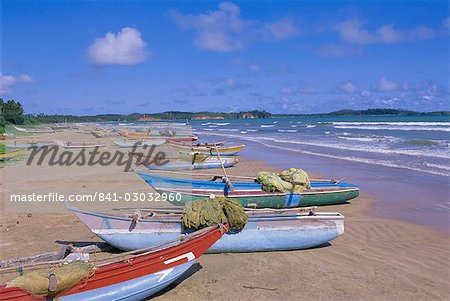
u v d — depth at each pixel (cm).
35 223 1074
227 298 655
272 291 677
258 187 1199
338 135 4297
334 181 1301
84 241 925
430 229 991
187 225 772
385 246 880
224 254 829
